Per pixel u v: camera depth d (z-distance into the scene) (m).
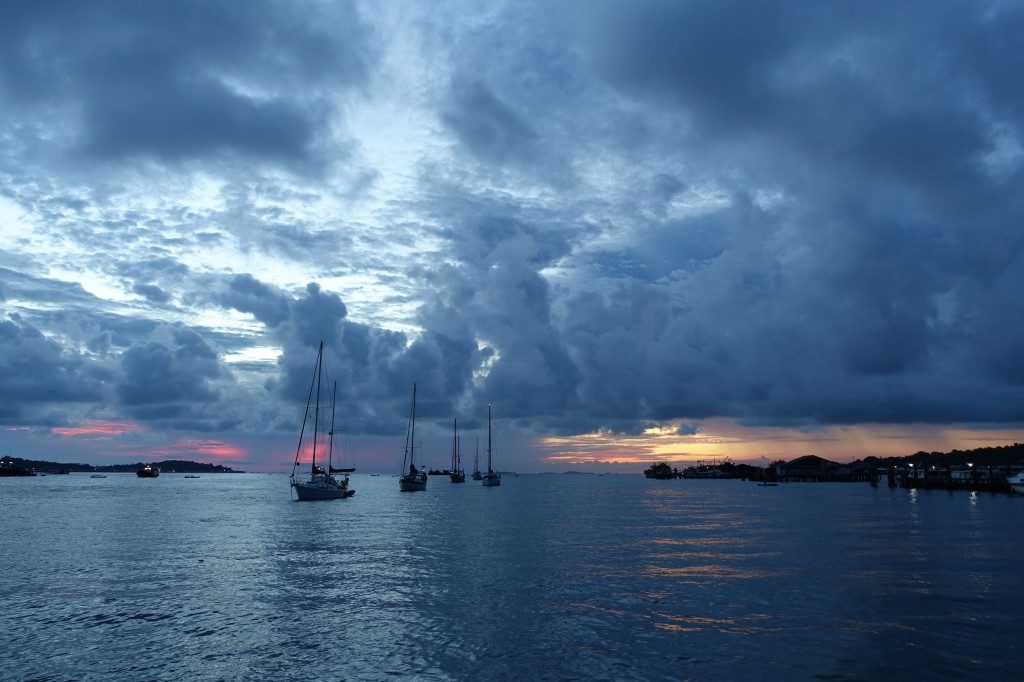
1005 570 30.52
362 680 16.58
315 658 18.27
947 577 28.73
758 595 25.33
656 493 133.75
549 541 42.91
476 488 164.75
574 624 21.39
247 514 67.56
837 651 18.36
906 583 27.42
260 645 19.44
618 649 18.75
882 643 19.02
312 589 27.03
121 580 29.08
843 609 23.00
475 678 16.64
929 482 128.12
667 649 18.69
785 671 16.86
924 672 16.73
